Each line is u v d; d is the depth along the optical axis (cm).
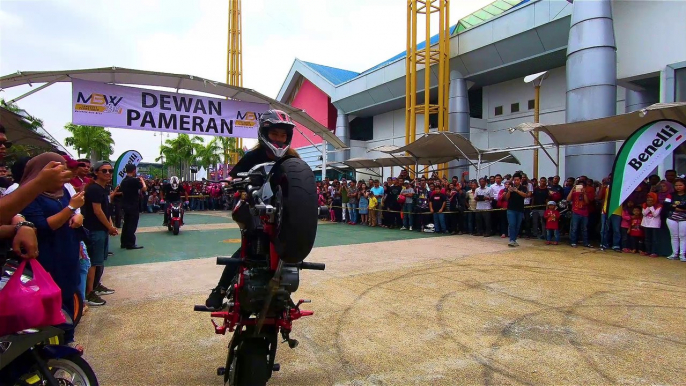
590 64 1278
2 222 185
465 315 497
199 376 345
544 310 515
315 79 3206
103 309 511
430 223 1370
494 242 1080
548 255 884
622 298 565
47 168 188
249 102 1188
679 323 469
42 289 218
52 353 241
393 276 691
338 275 696
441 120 1994
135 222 949
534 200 1125
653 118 943
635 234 898
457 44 2089
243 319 265
